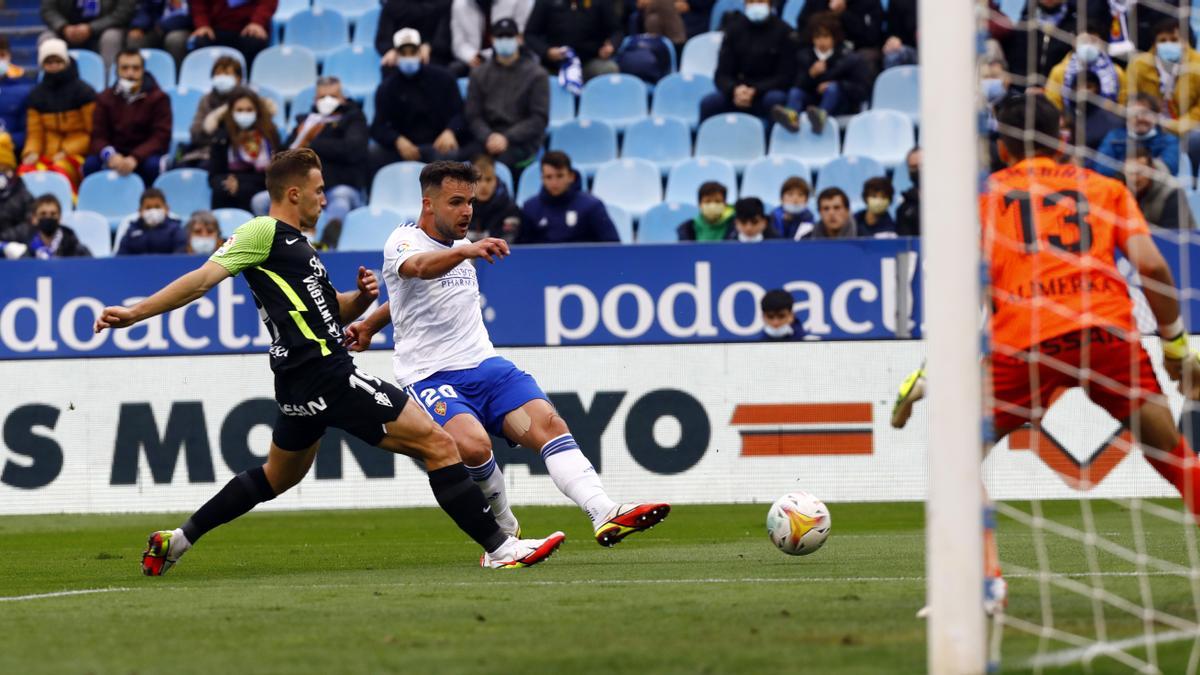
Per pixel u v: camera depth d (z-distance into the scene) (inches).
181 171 1973.4
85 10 2253.9
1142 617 589.0
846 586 729.0
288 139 1935.3
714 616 603.8
